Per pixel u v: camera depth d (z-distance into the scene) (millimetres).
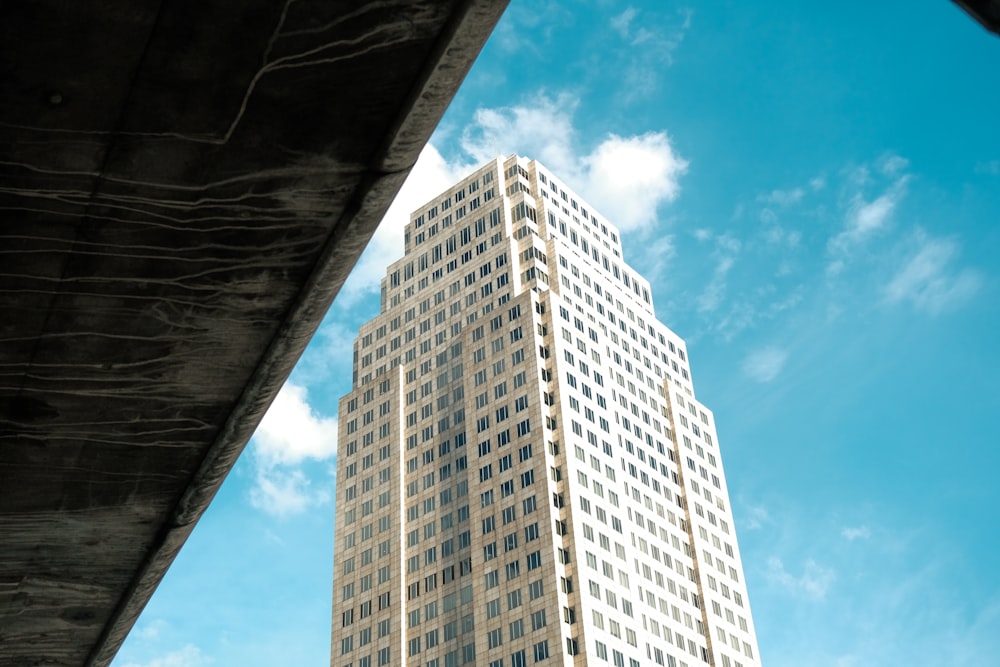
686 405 161625
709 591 141375
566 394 134875
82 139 11320
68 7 9977
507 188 163250
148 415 15688
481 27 10578
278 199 12406
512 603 121062
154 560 19250
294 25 10438
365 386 159000
